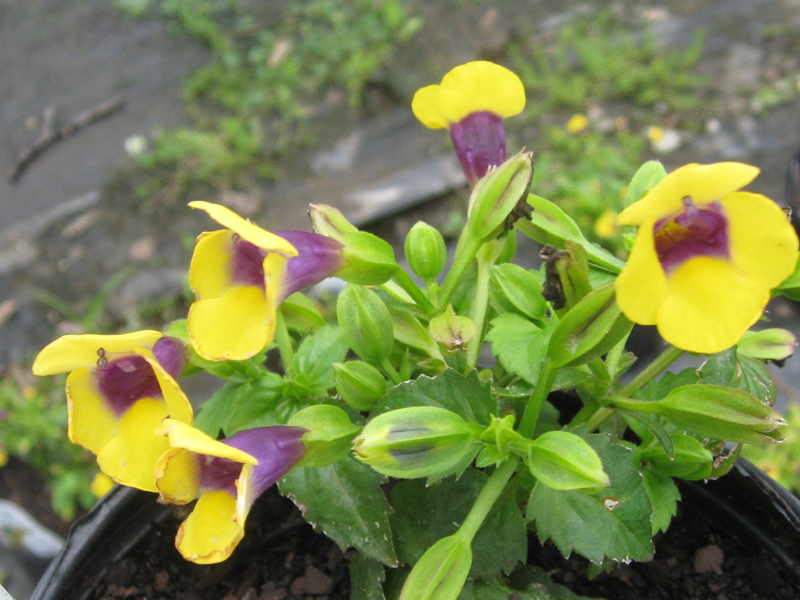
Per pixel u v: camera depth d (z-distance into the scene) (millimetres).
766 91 495
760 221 103
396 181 471
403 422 124
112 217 478
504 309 153
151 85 564
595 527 130
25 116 557
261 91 541
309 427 131
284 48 565
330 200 469
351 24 572
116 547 170
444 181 463
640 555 129
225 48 573
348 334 144
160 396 127
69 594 162
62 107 559
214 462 120
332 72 546
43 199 496
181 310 431
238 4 614
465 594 146
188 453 117
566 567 170
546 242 153
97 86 570
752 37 535
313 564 172
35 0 649
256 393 153
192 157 493
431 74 533
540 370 136
